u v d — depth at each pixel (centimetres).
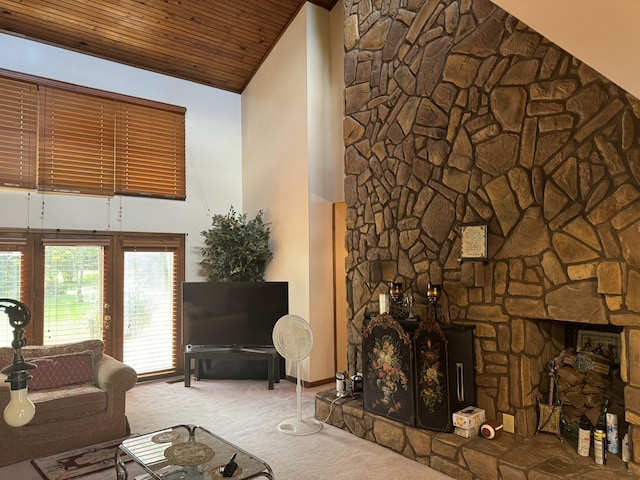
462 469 313
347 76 468
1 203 491
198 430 319
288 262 577
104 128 558
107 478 321
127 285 572
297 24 568
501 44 336
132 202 575
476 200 349
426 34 390
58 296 524
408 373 356
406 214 401
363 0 455
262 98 631
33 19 492
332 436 395
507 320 331
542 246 311
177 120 615
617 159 278
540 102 314
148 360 584
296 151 567
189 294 566
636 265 270
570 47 165
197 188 628
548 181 309
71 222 532
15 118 500
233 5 530
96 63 554
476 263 345
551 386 332
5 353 407
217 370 584
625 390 276
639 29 150
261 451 362
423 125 388
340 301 576
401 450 357
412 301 380
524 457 295
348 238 458
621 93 278
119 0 489
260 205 630
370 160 438
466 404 344
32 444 355
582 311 291
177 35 552
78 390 388
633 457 273
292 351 419
